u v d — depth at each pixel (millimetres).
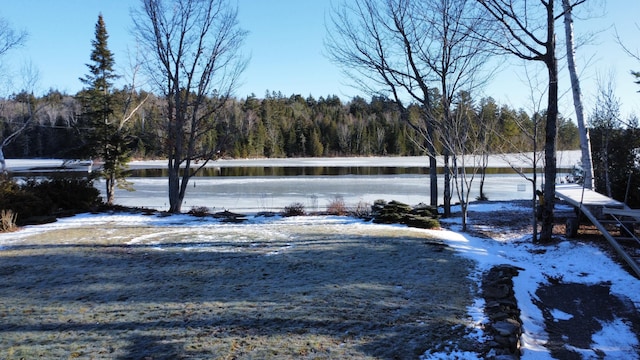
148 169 47625
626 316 5625
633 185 13500
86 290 6199
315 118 98875
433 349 4258
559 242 9109
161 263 7801
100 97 22906
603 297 6289
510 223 12312
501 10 9180
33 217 13242
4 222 11289
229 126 20094
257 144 80688
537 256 8547
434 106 14789
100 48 23438
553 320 5559
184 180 17156
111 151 22078
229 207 20219
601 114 19844
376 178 34781
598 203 9359
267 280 6660
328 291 6031
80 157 21969
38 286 6418
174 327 4797
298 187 28766
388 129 88938
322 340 4438
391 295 5859
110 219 13734
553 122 9172
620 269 7137
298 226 11977
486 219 13109
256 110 89250
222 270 7281
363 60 16266
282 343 4367
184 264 7719
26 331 4730
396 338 4488
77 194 15664
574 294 6477
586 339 4992
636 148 14930
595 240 8953
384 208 12664
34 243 9633
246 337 4520
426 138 14492
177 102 17344
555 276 7340
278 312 5223
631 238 8016
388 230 11023
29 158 64562
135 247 9242
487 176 36250
